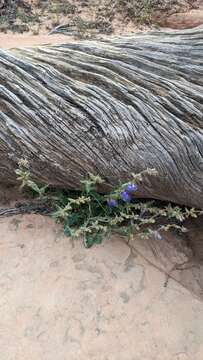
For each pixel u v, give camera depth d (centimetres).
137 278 149
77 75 156
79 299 142
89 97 152
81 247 152
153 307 144
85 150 151
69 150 152
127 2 315
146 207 155
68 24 287
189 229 168
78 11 304
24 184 154
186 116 152
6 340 134
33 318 138
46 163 154
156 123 151
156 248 158
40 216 159
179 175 153
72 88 153
